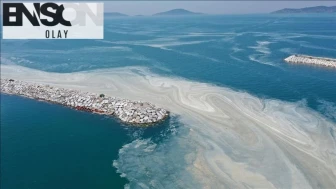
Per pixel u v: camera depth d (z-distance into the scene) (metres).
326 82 52.72
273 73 59.56
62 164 32.72
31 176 30.98
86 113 44.88
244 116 40.31
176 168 30.52
